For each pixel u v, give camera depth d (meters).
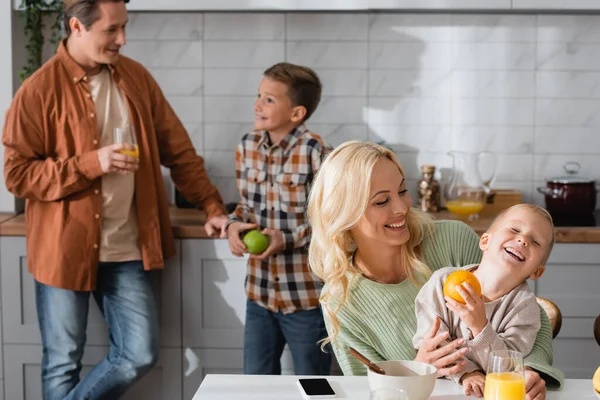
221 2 3.42
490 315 1.75
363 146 1.89
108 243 2.99
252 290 3.05
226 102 3.80
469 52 3.76
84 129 2.92
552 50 3.75
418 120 3.80
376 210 1.86
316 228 1.91
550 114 3.78
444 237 2.08
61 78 2.93
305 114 2.99
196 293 3.28
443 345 1.76
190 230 3.24
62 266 2.94
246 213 3.07
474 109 3.79
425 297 1.81
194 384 3.32
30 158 2.95
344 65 3.77
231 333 3.29
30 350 3.29
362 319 1.93
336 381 1.74
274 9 3.44
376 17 3.75
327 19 3.75
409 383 1.55
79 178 2.87
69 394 3.05
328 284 1.91
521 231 1.74
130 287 3.05
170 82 3.80
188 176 3.27
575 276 3.24
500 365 1.49
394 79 3.78
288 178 2.97
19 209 3.55
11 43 3.46
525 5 3.44
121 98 3.01
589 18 3.73
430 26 3.75
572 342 3.28
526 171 3.81
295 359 3.04
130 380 3.09
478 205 3.45
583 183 3.53
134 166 2.88
